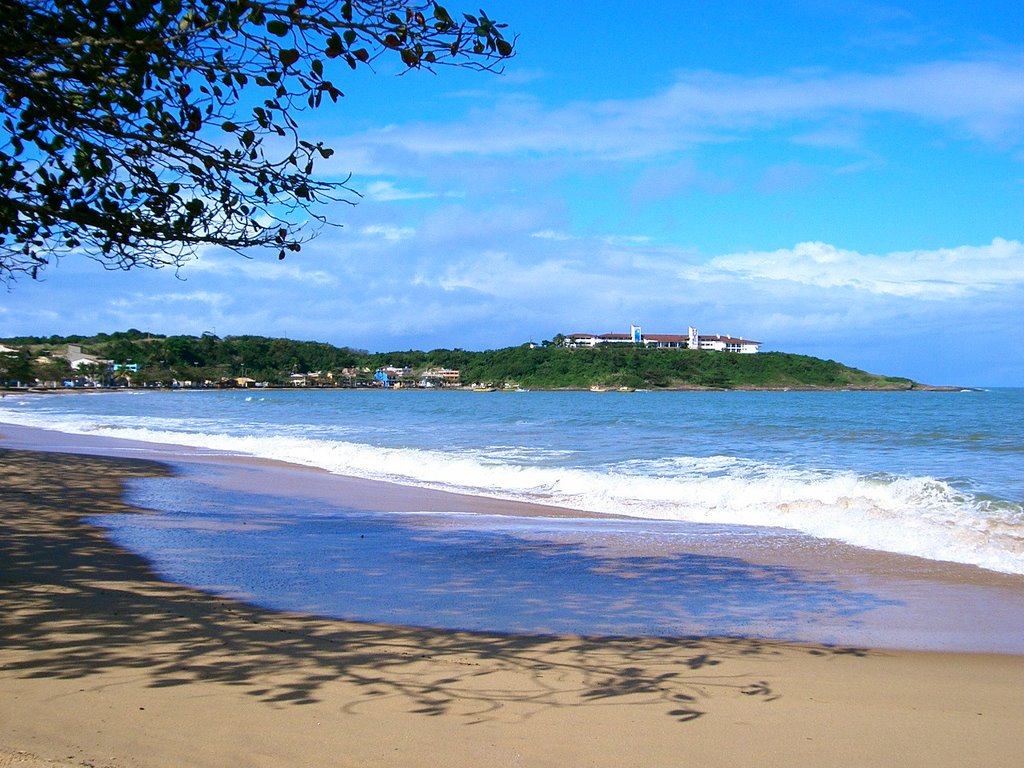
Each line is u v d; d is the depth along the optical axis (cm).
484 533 1101
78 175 504
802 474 1742
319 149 509
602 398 10369
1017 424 3741
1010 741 422
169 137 494
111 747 375
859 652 596
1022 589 801
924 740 422
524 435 3142
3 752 362
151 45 459
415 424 4106
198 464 1977
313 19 456
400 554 945
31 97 474
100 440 2789
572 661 552
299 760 370
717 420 4372
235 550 934
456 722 425
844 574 866
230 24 452
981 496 1371
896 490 1427
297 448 2419
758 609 724
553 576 844
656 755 393
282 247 527
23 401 8419
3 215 500
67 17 452
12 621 587
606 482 1603
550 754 389
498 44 468
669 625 669
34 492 1351
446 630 630
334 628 618
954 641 629
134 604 655
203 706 432
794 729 433
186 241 514
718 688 500
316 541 1016
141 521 1114
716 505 1359
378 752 383
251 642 564
